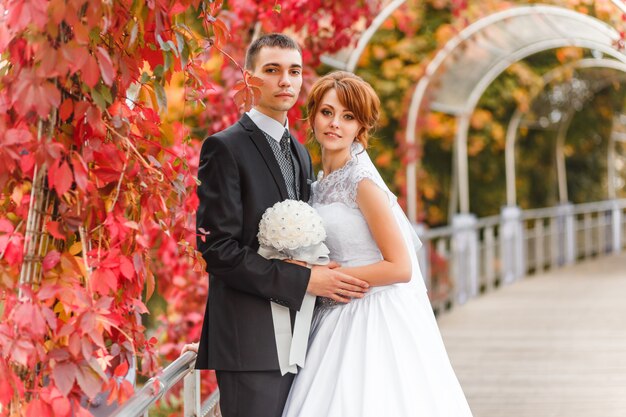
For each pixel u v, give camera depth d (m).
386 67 12.63
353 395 3.41
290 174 3.61
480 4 9.36
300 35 6.23
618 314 11.71
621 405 6.87
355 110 3.53
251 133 3.49
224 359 3.41
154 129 2.84
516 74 15.38
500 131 16.48
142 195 2.69
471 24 9.77
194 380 3.67
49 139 2.32
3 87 2.39
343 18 6.12
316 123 3.59
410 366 3.48
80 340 2.34
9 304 2.33
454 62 11.20
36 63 2.33
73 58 2.27
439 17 12.55
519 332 10.48
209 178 3.39
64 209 2.41
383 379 3.44
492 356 9.06
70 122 2.49
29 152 2.35
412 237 3.81
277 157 3.57
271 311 3.42
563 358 8.88
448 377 3.58
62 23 2.34
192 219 3.13
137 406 2.60
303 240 3.31
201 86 3.04
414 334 3.53
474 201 19.23
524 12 8.88
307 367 3.54
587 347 9.45
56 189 2.31
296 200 3.53
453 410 3.50
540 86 15.38
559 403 6.97
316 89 3.59
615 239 21.97
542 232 17.77
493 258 14.89
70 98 2.43
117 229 2.52
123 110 2.72
